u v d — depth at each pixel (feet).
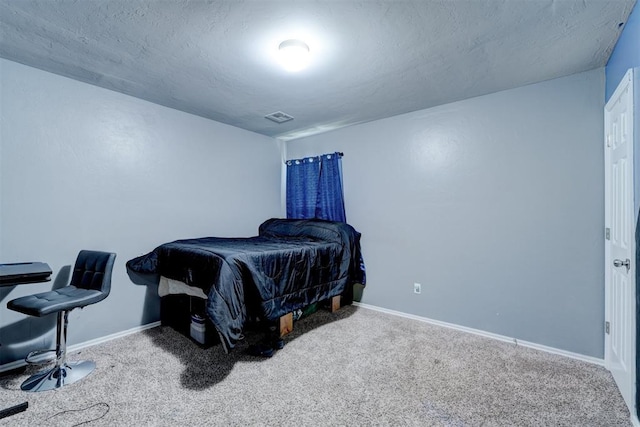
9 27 5.72
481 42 6.16
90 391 6.11
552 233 7.92
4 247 7.04
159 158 9.82
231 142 12.14
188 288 8.32
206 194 11.21
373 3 5.00
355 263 11.19
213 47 6.37
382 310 11.11
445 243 9.70
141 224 9.38
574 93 7.61
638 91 5.04
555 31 5.79
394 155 10.86
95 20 5.51
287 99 9.28
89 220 8.30
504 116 8.62
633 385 5.23
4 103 7.02
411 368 7.02
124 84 8.27
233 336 6.55
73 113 8.01
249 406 5.66
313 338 8.68
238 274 7.14
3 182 7.02
